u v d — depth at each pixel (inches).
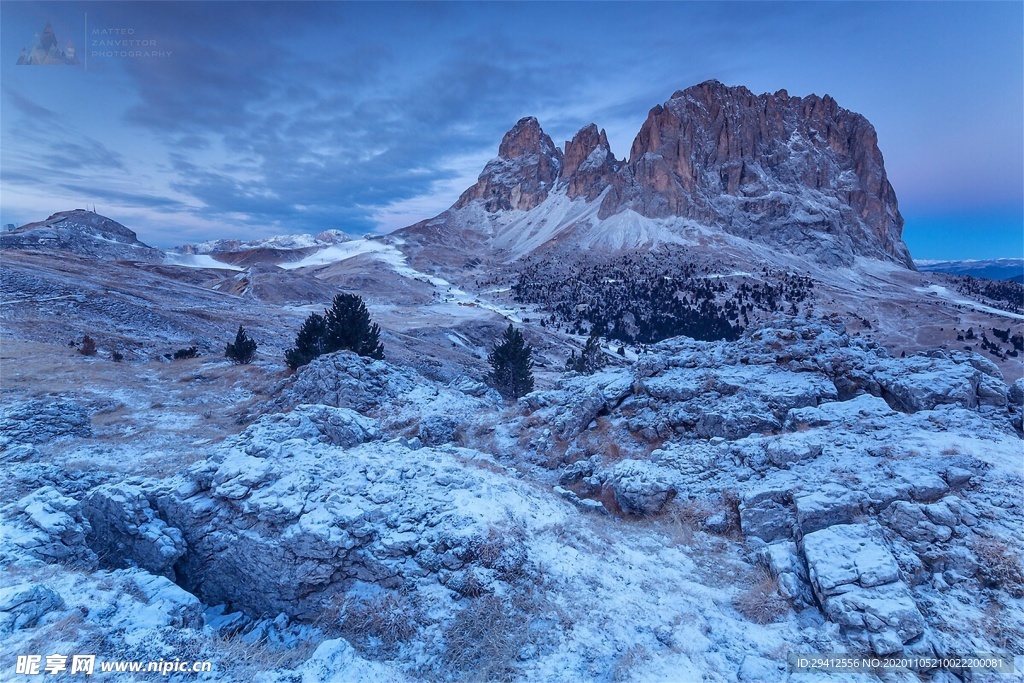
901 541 545.3
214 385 1840.6
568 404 1219.9
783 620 480.4
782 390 971.9
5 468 848.9
